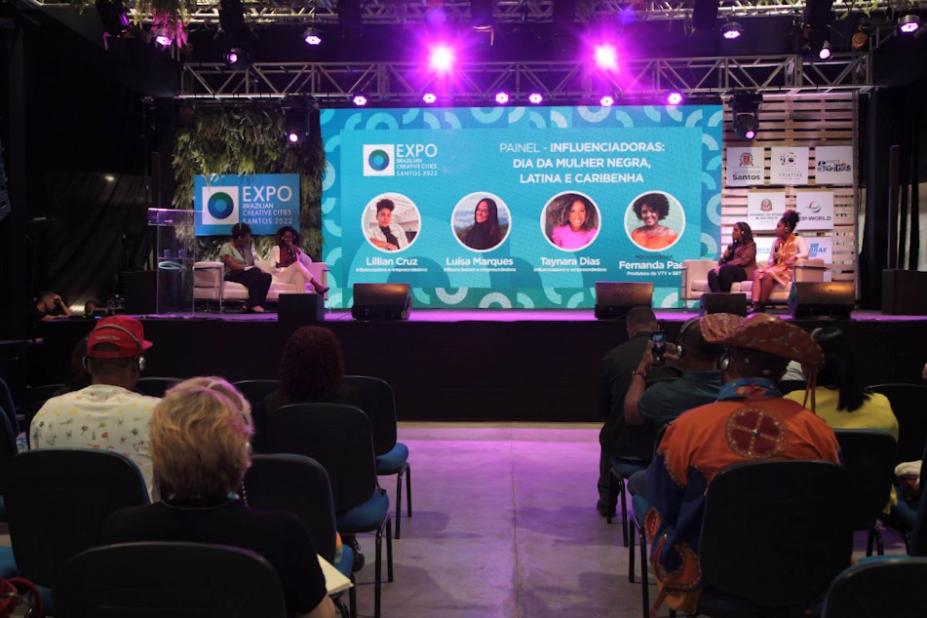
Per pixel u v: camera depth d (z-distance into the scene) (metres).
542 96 11.74
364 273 12.08
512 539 4.52
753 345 2.54
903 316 8.30
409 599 3.72
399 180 11.98
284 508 2.70
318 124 12.04
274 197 12.13
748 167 12.13
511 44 11.20
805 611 2.52
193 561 1.66
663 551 2.59
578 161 11.88
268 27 11.22
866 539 4.49
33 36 9.28
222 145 12.15
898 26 9.85
